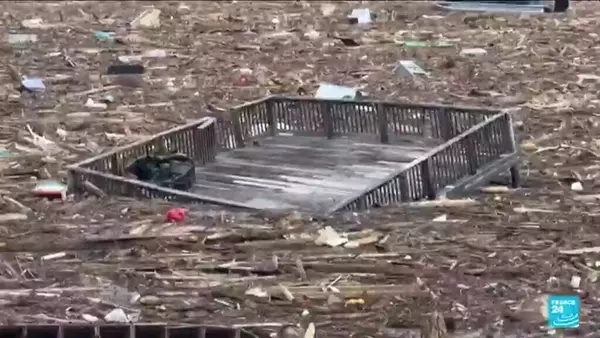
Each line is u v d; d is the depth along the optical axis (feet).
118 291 33.71
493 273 34.83
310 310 32.30
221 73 74.54
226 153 52.70
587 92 66.80
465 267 35.35
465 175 45.11
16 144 53.67
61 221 39.78
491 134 46.80
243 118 54.54
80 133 56.75
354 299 32.91
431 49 83.87
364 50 83.82
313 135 55.67
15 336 30.04
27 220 39.96
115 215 40.24
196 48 85.35
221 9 110.52
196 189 46.70
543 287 33.68
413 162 43.21
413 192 43.11
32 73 74.23
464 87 68.74
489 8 107.34
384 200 42.24
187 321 31.40
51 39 89.61
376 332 30.83
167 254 36.65
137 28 96.89
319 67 76.33
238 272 35.29
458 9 107.86
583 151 51.29
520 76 72.38
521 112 60.39
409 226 38.99
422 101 63.31
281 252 36.78
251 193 45.96
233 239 37.78
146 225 38.88
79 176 43.80
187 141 50.06
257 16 104.37
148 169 45.78
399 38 89.92
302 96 57.67
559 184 46.44
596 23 97.55
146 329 30.35
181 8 111.04
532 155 50.83
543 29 94.27
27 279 34.55
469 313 31.78
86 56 81.71
